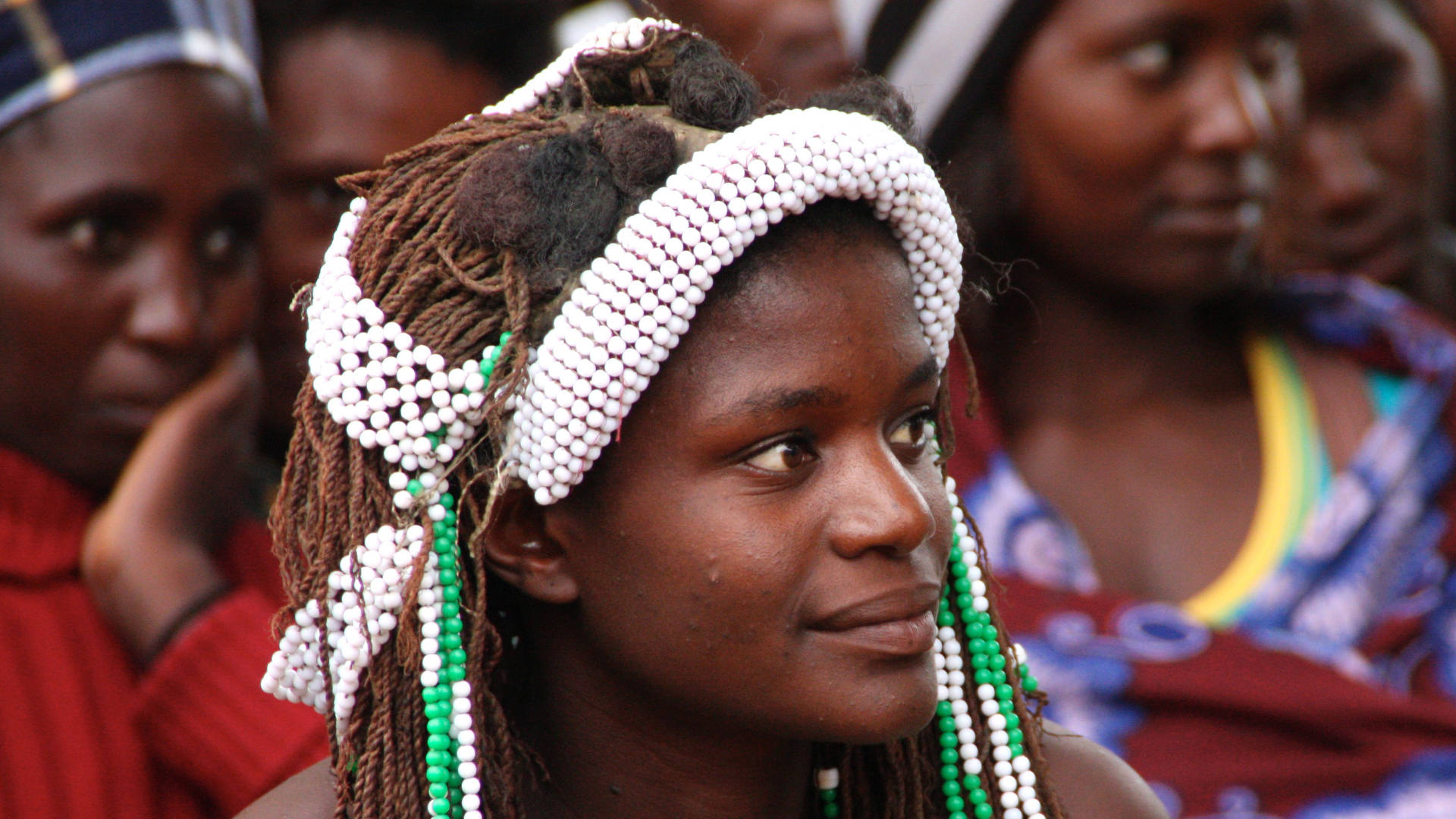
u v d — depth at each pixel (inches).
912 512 233.5
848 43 515.5
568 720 265.3
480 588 247.0
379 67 481.4
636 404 238.4
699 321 235.0
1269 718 444.1
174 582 386.6
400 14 490.6
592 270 235.3
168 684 378.6
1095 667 447.2
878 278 239.9
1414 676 477.4
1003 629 280.8
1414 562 484.4
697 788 261.9
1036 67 467.2
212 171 398.6
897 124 263.6
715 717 246.1
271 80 477.4
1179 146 453.7
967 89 481.7
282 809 266.8
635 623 243.6
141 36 390.6
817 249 236.7
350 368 244.7
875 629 236.7
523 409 241.4
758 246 235.5
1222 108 448.5
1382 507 484.1
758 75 519.8
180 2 397.7
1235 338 512.1
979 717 277.3
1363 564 480.4
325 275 250.5
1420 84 611.8
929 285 253.4
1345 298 514.3
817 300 234.4
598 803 265.3
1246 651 450.9
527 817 267.7
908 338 240.8
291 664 258.7
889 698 237.0
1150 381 497.4
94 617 393.1
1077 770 294.7
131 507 390.3
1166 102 452.4
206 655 379.6
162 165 390.0
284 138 474.6
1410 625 477.1
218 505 407.5
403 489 244.7
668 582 238.8
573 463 238.5
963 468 485.1
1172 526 483.5
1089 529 485.1
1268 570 475.8
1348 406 498.0
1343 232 606.2
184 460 396.5
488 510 243.8
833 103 261.4
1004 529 475.8
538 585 252.1
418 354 242.7
